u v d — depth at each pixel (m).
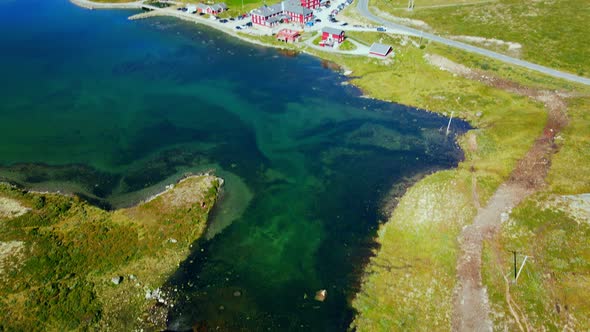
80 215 63.34
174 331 48.22
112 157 78.44
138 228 61.00
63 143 82.75
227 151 79.31
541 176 68.25
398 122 86.62
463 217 61.06
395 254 56.81
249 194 68.62
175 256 57.16
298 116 89.62
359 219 63.28
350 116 89.25
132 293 51.84
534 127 80.50
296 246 59.12
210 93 99.88
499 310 48.16
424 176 71.25
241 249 58.66
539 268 52.44
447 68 104.31
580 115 82.38
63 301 50.09
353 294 52.03
